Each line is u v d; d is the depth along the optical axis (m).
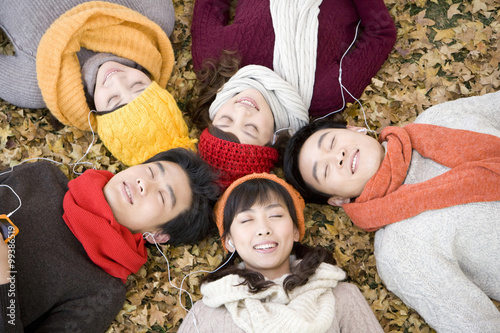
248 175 1.91
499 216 1.68
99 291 1.75
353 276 2.01
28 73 2.03
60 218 1.79
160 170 1.87
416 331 1.89
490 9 2.41
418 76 2.33
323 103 2.19
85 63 2.07
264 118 2.01
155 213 1.82
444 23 2.43
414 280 1.73
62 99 2.01
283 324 1.55
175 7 2.49
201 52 2.23
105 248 1.76
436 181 1.76
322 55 2.17
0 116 2.12
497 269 1.71
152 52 2.16
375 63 2.23
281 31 2.10
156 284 1.97
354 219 1.96
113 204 1.79
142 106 1.99
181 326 1.72
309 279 1.74
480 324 1.64
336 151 1.88
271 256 1.72
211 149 2.01
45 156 2.12
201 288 1.79
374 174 1.86
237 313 1.62
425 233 1.74
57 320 1.68
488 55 2.33
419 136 1.90
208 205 1.97
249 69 2.11
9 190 1.79
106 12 1.98
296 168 2.01
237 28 2.17
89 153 2.18
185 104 2.38
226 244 1.91
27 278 1.64
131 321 1.89
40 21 1.98
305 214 2.17
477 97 2.00
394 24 2.31
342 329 1.70
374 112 2.28
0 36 2.24
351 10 2.30
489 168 1.67
